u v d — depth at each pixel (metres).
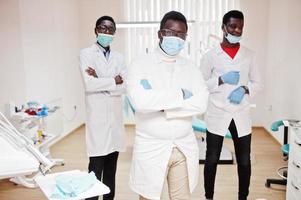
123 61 2.47
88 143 2.36
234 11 2.30
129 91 1.74
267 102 5.25
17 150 1.31
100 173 2.38
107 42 2.34
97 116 2.31
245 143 2.47
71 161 3.87
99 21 2.31
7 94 3.51
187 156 1.82
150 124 1.76
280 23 4.52
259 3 5.19
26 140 1.48
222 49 2.41
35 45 4.00
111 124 2.37
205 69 2.49
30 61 3.87
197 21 5.29
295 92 3.87
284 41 4.32
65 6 4.98
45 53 4.29
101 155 2.35
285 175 3.27
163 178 1.79
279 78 4.56
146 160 1.78
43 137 3.62
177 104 1.70
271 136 4.90
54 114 4.43
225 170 3.47
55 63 4.63
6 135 1.38
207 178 2.59
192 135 1.87
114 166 2.49
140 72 1.77
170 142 1.77
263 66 5.37
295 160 2.45
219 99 2.44
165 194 2.65
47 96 4.36
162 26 1.77
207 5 5.25
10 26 3.53
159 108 1.69
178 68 1.83
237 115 2.43
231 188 3.03
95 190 1.55
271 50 5.01
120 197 2.86
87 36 5.61
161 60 1.81
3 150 1.28
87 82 2.21
